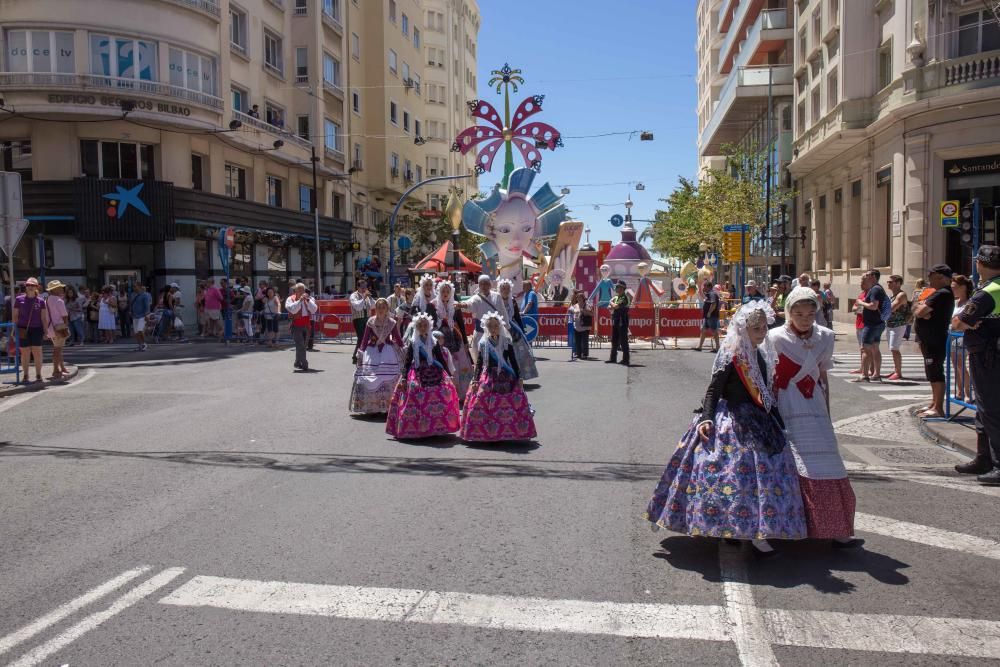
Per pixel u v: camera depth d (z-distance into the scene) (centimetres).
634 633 377
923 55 2180
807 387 475
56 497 623
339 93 4106
